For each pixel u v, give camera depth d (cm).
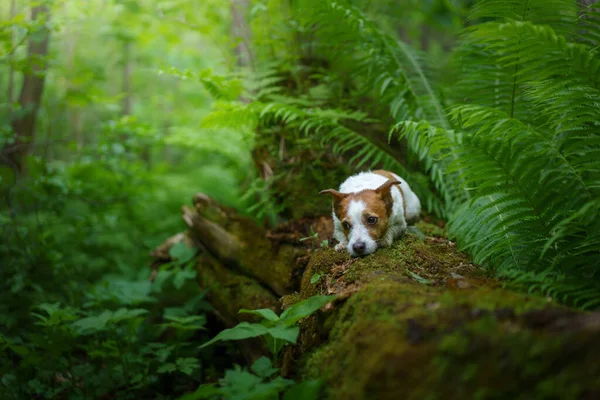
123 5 799
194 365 419
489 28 298
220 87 562
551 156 313
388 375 203
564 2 382
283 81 639
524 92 406
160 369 413
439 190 510
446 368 190
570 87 322
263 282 470
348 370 226
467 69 532
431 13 925
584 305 259
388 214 368
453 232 397
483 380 182
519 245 324
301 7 530
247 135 597
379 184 405
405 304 236
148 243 771
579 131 327
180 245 565
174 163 1465
